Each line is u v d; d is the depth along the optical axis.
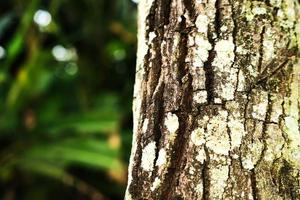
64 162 2.06
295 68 0.80
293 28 0.83
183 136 0.77
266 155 0.75
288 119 0.77
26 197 2.48
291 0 0.85
